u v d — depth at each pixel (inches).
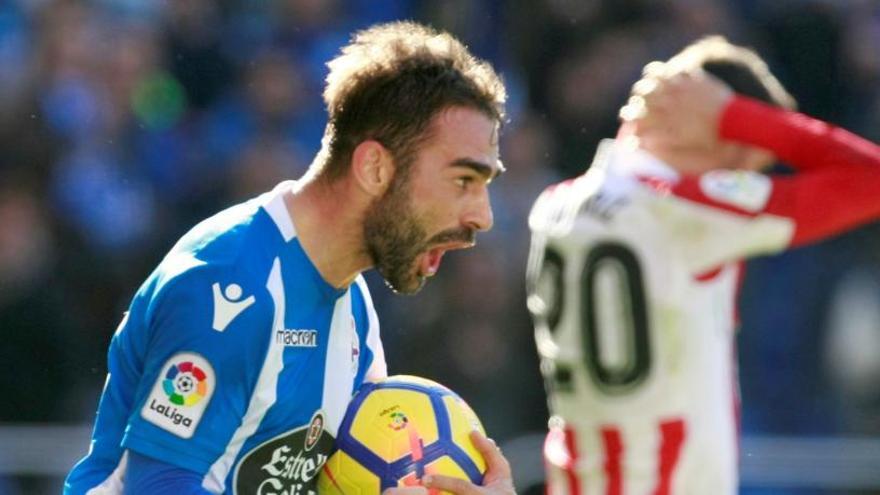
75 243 1144.8
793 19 1336.1
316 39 1294.3
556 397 563.8
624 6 1282.0
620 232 539.5
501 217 1172.5
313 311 434.9
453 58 434.9
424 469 461.4
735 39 1312.7
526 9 1286.9
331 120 436.8
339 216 433.7
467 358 1102.4
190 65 1283.2
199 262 421.1
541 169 1235.2
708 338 540.1
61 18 1244.5
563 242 552.7
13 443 978.7
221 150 1246.9
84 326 1125.1
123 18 1277.1
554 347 559.2
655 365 538.6
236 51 1291.8
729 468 546.6
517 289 1135.6
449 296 1114.7
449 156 430.6
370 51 434.3
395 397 472.1
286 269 428.1
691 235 532.7
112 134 1234.6
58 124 1207.6
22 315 1064.8
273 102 1250.0
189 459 416.5
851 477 981.8
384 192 431.5
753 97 546.0
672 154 544.7
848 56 1337.4
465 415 478.3
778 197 526.3
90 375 1109.1
